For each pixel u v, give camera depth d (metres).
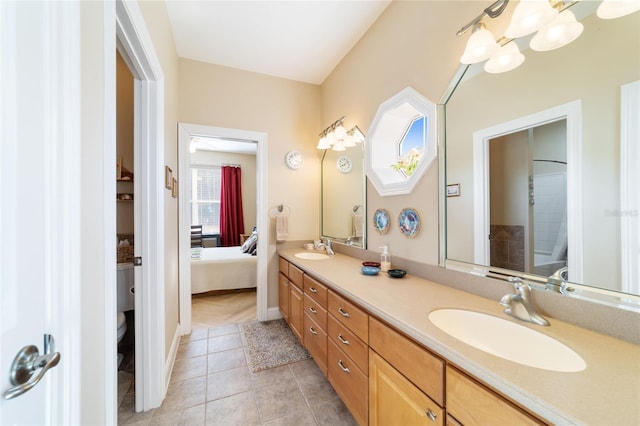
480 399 0.69
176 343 2.17
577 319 0.89
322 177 2.98
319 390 1.68
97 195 0.77
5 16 0.43
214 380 1.77
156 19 1.51
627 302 0.79
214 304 3.27
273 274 2.84
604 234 0.84
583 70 0.88
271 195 2.81
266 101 2.79
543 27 0.92
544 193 1.00
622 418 0.50
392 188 1.80
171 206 2.03
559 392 0.57
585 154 0.88
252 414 1.47
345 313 1.38
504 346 0.95
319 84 3.04
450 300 1.18
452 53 1.38
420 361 0.88
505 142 1.14
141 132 1.50
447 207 1.43
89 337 0.73
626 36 0.78
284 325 2.66
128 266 2.03
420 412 0.88
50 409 0.54
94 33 0.75
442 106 1.45
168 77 1.91
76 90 0.63
